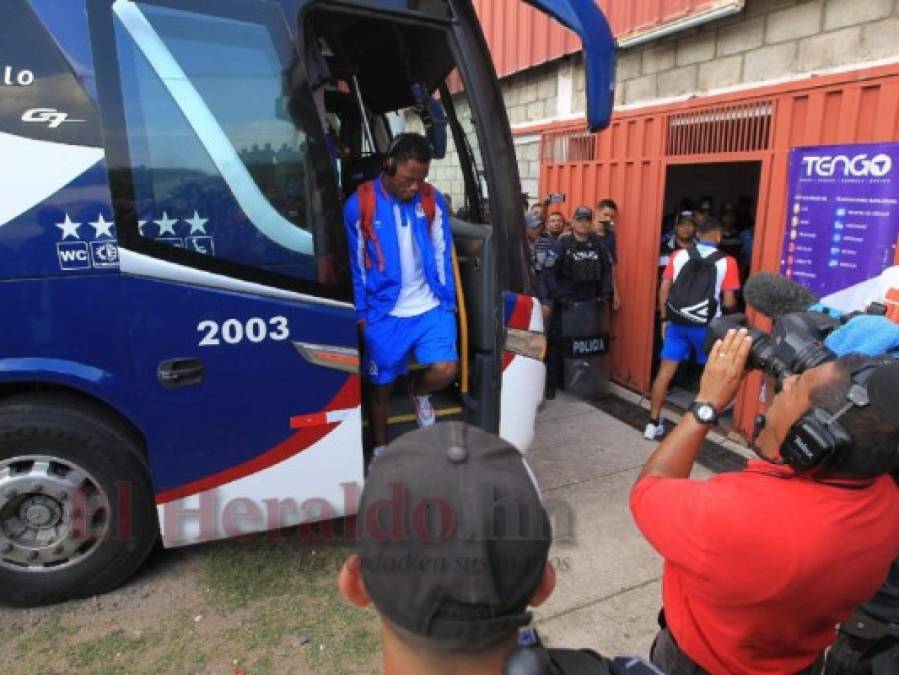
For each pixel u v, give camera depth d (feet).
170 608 8.87
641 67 17.07
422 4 9.05
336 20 11.45
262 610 8.84
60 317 7.79
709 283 13.92
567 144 20.34
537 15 21.01
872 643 5.43
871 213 11.51
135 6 7.63
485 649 2.41
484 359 10.29
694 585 4.02
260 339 8.48
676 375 18.34
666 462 4.46
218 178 8.07
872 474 3.64
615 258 17.72
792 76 13.14
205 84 7.95
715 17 14.25
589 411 16.65
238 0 8.01
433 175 14.55
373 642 8.25
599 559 10.07
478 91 9.59
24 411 8.21
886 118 11.21
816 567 3.58
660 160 16.38
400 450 2.59
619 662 3.07
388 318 9.74
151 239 7.88
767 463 4.09
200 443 8.52
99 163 7.65
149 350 8.09
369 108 14.71
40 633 8.36
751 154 13.79
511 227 10.07
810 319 4.72
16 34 7.35
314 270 8.60
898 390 3.31
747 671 4.11
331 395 8.94
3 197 7.45
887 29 11.33
